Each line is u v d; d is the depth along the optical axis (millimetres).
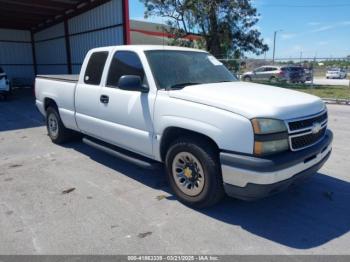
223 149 3430
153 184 4711
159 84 4207
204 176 3699
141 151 4527
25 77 26266
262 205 4035
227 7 25391
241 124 3283
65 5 19031
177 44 27156
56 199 4227
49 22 22859
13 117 10805
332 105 13422
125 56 4773
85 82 5539
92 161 5785
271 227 3531
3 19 22359
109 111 4902
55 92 6434
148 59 4410
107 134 5082
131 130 4535
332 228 3510
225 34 26094
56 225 3574
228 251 3100
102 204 4074
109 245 3195
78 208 3969
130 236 3352
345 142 6945
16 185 4711
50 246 3186
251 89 4078
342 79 37312
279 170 3240
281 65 27156
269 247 3164
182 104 3779
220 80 4766
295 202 4113
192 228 3506
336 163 5535
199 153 3678
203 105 3607
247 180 3279
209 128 3498
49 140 7422
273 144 3279
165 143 4168
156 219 3697
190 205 3967
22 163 5730
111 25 16719
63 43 21750
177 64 4598
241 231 3453
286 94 3932
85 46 19281
